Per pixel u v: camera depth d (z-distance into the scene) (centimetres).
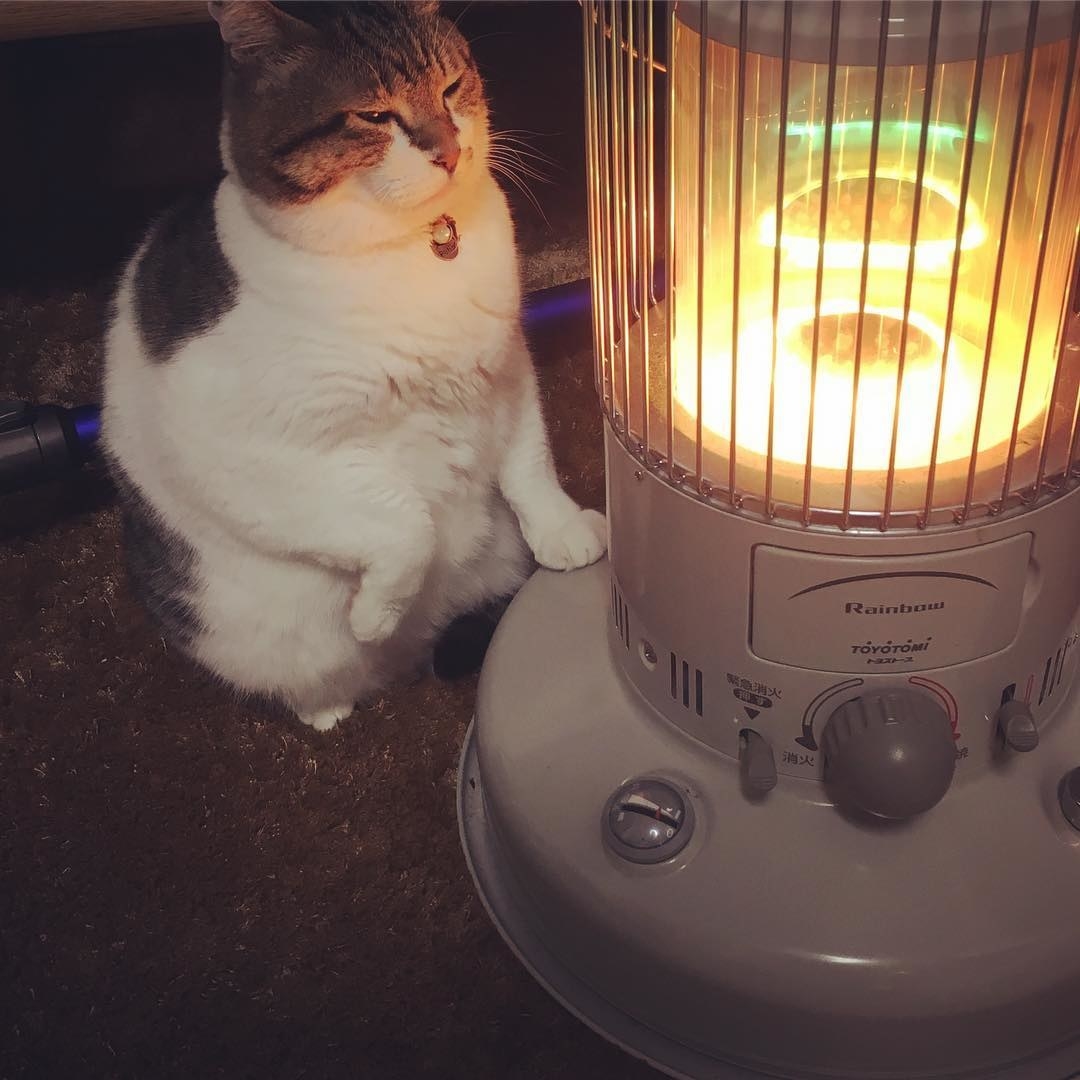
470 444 118
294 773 116
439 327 105
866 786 80
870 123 71
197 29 181
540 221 173
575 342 157
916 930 82
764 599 81
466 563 127
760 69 72
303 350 102
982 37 61
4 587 137
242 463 108
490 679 103
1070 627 88
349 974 101
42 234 178
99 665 128
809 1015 83
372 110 99
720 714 90
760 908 84
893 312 79
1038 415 78
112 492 146
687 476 80
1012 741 84
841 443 78
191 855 110
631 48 76
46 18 116
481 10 182
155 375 108
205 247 105
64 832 112
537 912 98
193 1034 98
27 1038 98
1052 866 84
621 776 94
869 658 82
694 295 86
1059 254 77
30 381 161
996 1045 85
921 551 76
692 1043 91
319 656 121
